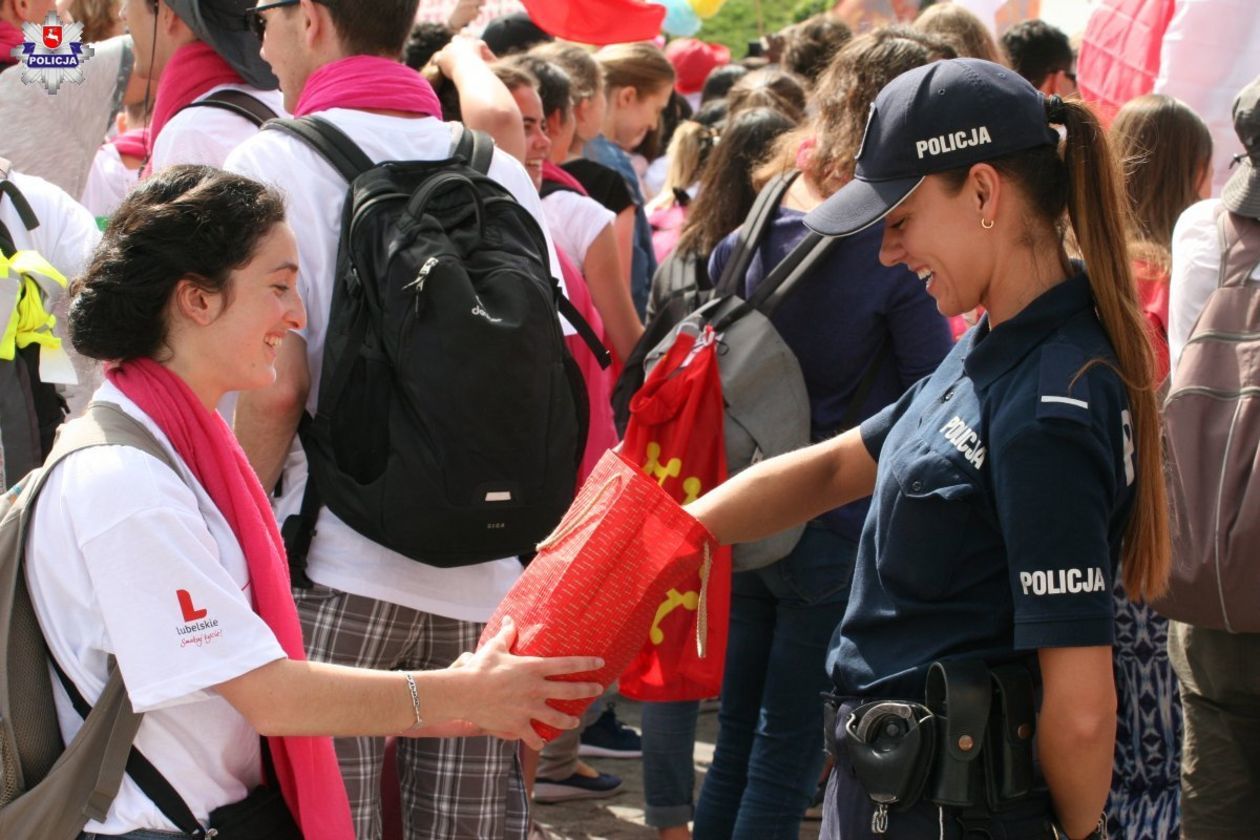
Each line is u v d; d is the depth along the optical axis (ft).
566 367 9.11
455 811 9.22
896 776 6.59
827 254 10.79
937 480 6.70
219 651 6.27
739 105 16.16
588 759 16.81
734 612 11.50
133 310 6.45
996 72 6.81
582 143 17.53
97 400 6.57
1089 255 6.72
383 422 8.52
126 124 17.16
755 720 11.51
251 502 6.76
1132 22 16.85
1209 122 15.55
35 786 6.36
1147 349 6.75
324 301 8.96
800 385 10.93
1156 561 6.94
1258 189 9.77
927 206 6.81
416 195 8.75
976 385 6.74
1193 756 10.22
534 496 8.70
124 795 6.42
